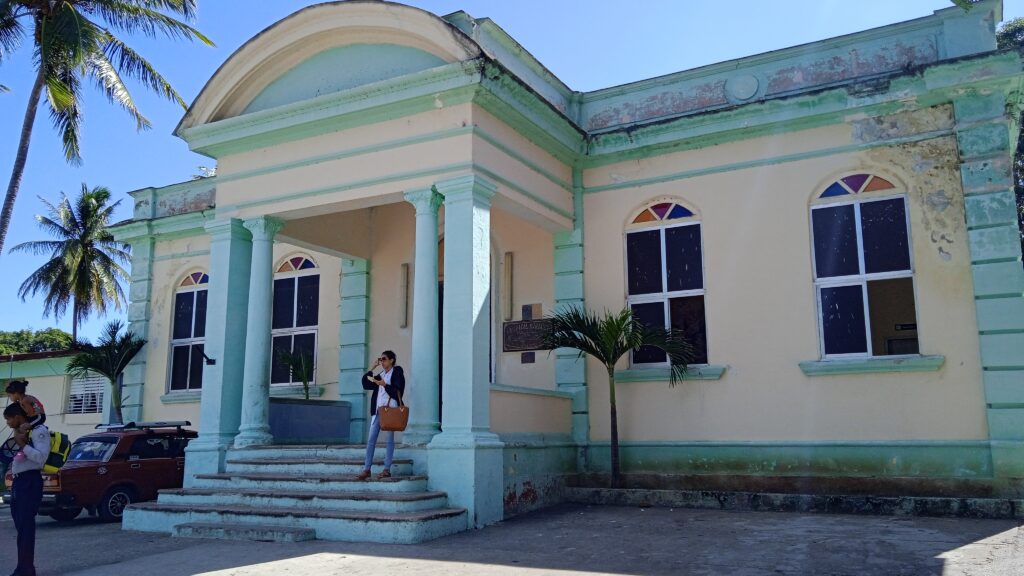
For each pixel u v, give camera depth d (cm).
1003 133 974
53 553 837
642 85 1224
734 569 627
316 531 846
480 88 982
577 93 1267
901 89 1029
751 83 1152
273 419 1199
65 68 1697
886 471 981
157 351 1602
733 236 1119
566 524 894
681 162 1170
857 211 1056
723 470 1072
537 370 1229
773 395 1059
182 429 1285
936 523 838
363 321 1388
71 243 3331
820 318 1056
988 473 930
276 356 1493
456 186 989
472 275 964
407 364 1345
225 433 1116
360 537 820
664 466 1108
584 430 1164
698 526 847
